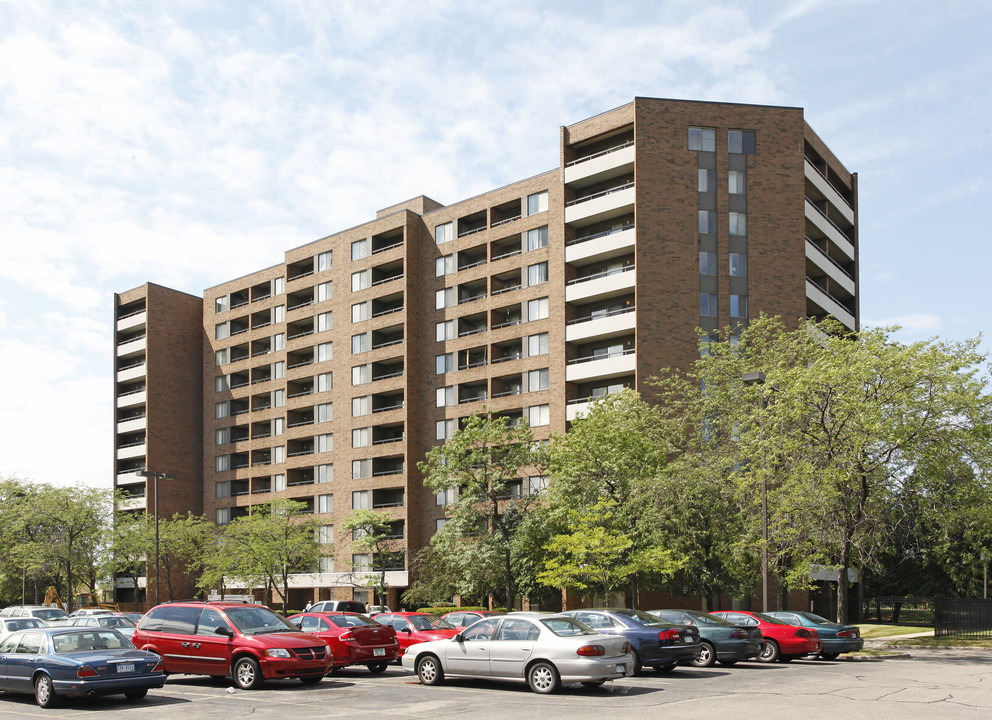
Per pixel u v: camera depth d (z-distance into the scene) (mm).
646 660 21672
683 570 40625
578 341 61562
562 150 64062
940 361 31359
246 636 19938
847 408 31469
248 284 91312
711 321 57156
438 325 72875
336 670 23938
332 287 81125
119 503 77125
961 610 36125
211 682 21406
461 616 27359
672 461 46781
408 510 69938
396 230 76562
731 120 59906
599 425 44906
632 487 42188
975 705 16422
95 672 17266
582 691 18859
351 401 77250
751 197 59062
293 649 19750
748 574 40875
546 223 65562
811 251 61250
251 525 68188
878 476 31859
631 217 61469
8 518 69250
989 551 35219
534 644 18875
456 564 50562
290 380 84250
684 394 48188
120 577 92250
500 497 54438
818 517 32688
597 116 62594
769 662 26656
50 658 17656
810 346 42406
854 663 26625
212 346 94750
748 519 38062
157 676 18219
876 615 64812
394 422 73438
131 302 96562
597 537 37531
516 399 64938
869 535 32281
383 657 23656
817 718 14641
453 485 50188
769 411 34531
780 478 34594
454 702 17156
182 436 93125
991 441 30812
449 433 70500
